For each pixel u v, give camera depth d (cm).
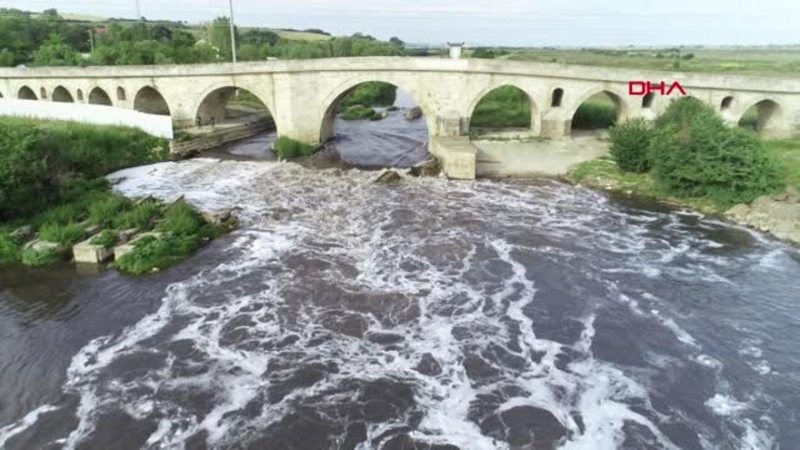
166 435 1449
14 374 1692
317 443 1424
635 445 1431
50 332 1922
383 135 5659
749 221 3048
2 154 2764
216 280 2302
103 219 2766
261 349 1828
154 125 4662
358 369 1727
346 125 6294
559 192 3638
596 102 6438
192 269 2402
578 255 2623
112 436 1444
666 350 1858
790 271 2469
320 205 3322
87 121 4878
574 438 1452
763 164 3231
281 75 4731
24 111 5219
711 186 3353
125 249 2458
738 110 4738
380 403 1573
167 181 3794
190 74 5144
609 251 2677
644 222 3089
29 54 8706
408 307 2105
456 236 2839
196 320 1998
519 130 5347
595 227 3005
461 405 1572
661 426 1502
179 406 1557
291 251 2612
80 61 7288
